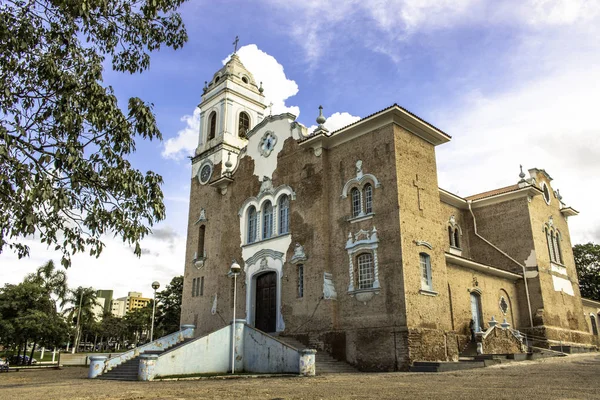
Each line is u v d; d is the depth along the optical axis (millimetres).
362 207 26688
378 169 26391
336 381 16484
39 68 12141
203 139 43125
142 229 13164
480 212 39438
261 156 34406
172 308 64250
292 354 22078
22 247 12445
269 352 23438
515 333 29656
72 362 52656
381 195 25828
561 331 35375
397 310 23297
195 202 40969
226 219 36188
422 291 24250
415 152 27234
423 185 26984
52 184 11492
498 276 33781
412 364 21922
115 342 127500
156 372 21234
